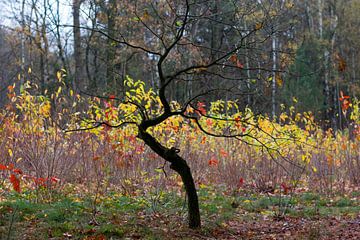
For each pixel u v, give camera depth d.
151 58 21.73
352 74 30.92
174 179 10.37
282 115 10.77
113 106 9.09
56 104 9.46
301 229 7.61
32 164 8.85
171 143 10.05
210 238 6.98
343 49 31.30
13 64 22.62
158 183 9.25
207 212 8.59
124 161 9.35
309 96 26.25
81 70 19.31
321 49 27.94
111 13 15.26
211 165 11.34
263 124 9.70
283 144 9.99
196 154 11.09
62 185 9.23
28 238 6.38
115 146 8.92
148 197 9.43
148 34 18.02
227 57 7.70
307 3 29.80
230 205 9.33
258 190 11.08
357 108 11.64
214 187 11.23
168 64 15.84
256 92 7.43
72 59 23.30
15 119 9.87
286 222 8.18
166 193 9.74
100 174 9.23
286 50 7.71
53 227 6.90
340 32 31.00
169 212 8.38
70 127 9.30
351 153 11.88
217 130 10.80
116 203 8.77
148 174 10.02
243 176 11.05
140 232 7.01
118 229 6.95
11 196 8.84
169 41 9.85
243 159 11.08
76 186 9.75
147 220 7.76
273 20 7.59
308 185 11.36
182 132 10.34
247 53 7.52
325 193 10.66
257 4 7.10
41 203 8.39
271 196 10.35
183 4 7.36
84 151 9.58
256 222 8.17
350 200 10.05
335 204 9.84
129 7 15.13
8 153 9.26
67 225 7.00
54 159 8.93
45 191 8.75
